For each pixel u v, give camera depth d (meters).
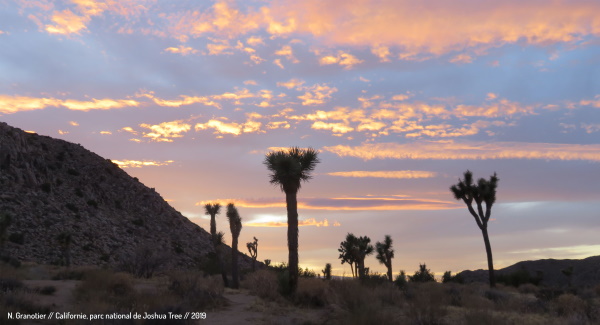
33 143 102.62
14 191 80.75
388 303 19.59
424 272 49.34
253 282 23.95
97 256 70.12
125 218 94.50
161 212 108.19
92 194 96.12
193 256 88.31
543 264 74.75
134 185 112.81
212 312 17.64
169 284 21.50
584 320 15.23
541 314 18.05
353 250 46.12
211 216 37.84
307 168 23.31
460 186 40.34
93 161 112.12
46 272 32.22
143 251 36.44
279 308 19.05
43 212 78.75
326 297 20.69
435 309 15.39
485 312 14.84
